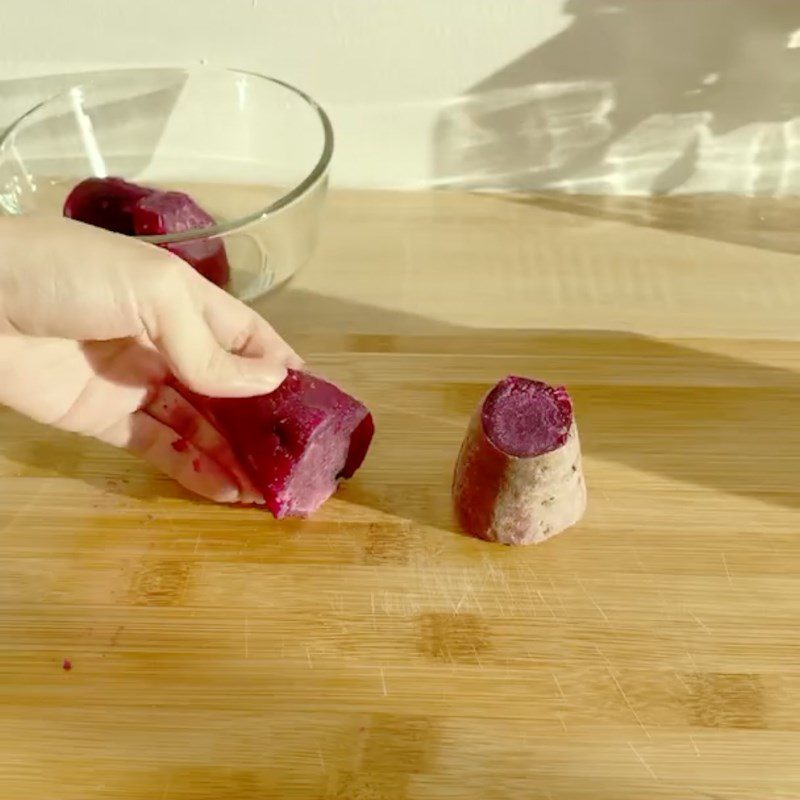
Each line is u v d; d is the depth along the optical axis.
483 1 0.67
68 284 0.51
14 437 0.62
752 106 0.71
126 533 0.58
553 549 0.57
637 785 0.50
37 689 0.53
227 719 0.52
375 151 0.75
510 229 0.74
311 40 0.70
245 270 0.68
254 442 0.57
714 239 0.72
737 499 0.59
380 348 0.66
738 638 0.54
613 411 0.63
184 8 0.69
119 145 0.74
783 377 0.64
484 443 0.55
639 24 0.67
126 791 0.50
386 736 0.51
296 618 0.55
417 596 0.56
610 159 0.74
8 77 0.73
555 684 0.53
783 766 0.50
